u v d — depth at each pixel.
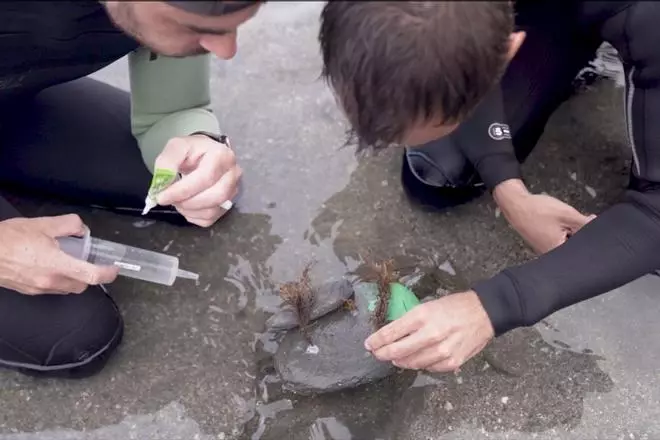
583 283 1.21
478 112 1.42
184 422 1.38
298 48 1.85
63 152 1.52
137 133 1.49
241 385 1.41
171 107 1.44
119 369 1.43
